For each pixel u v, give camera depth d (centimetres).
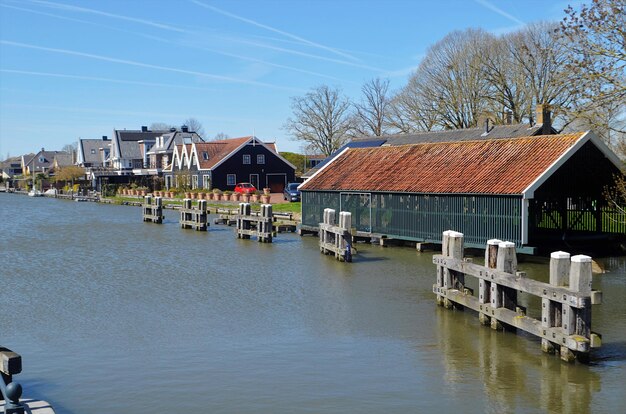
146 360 1300
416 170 3050
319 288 2042
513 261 1413
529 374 1186
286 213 4316
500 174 2578
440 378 1175
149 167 10175
